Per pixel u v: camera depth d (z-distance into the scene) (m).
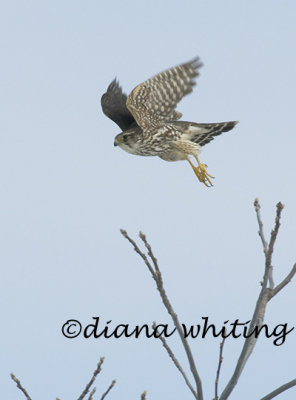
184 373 5.85
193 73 12.41
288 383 5.62
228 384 5.71
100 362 5.67
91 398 5.70
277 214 5.48
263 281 5.79
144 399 5.12
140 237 5.62
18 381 5.62
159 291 5.67
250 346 5.75
